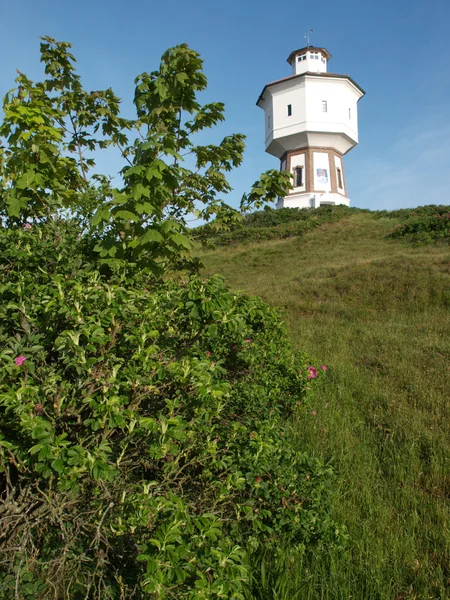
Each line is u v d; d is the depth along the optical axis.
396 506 3.51
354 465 4.06
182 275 4.59
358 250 18.73
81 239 3.59
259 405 4.08
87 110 4.79
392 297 11.04
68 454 1.91
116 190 3.28
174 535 1.79
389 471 3.98
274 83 37.56
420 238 18.19
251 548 2.73
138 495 2.15
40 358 2.45
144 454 2.74
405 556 2.94
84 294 2.41
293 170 37.78
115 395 2.18
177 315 2.75
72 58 4.61
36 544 2.45
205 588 1.72
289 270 16.56
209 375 2.33
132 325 2.54
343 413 5.24
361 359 7.24
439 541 3.11
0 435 2.14
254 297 5.43
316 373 5.32
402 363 6.76
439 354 7.04
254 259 20.08
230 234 26.22
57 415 2.20
